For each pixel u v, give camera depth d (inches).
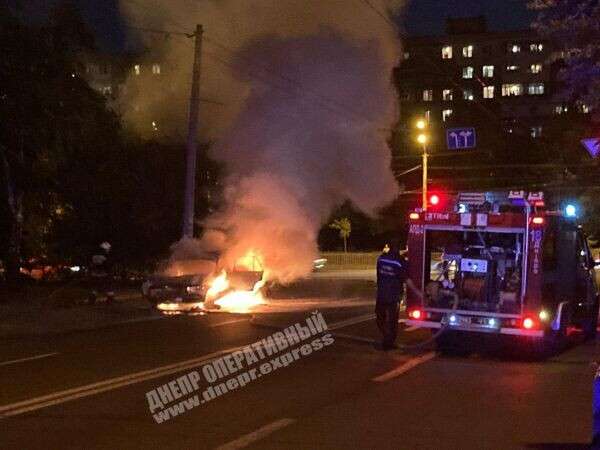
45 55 1080.8
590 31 509.0
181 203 1398.9
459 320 594.6
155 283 904.9
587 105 556.7
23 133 1093.1
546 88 3607.3
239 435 333.4
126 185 1363.2
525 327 578.9
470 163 2439.7
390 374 495.5
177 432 338.3
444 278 604.1
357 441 325.1
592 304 717.3
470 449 314.7
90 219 1368.1
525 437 335.0
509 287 585.0
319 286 1507.1
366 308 967.0
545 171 2410.2
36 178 1172.5
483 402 410.9
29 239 1288.1
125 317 831.1
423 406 398.3
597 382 287.0
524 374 507.2
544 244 584.1
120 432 338.0
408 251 613.3
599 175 1637.6
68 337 661.3
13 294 1071.6
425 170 1572.3
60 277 1387.8
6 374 476.4
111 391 426.0
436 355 583.5
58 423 353.7
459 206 603.2
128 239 1413.6
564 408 397.1
